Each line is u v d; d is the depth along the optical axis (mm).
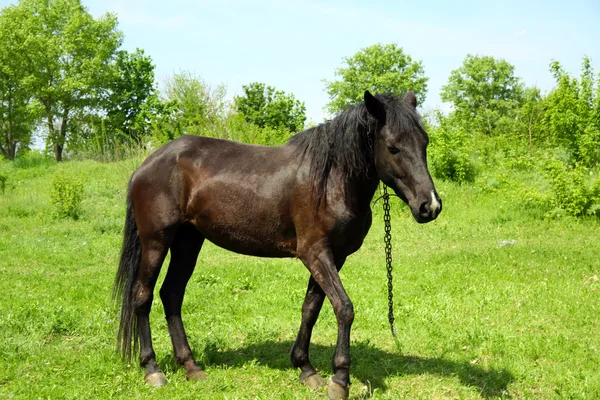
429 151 18141
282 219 4668
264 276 9258
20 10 45688
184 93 28188
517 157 19078
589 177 15016
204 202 4891
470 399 4582
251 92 45781
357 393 4633
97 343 5910
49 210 17703
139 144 22609
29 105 44969
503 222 13922
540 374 5023
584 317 6668
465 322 6582
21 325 6305
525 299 7414
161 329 6559
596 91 17641
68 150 46062
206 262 10922
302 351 4875
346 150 4383
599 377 4922
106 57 47562
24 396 4457
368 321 6688
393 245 12289
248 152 4980
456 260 10070
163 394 4621
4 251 11703
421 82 58469
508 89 65000
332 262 4469
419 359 5488
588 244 11102
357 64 59000
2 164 34188
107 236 13984
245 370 5164
